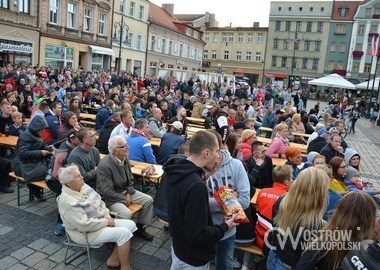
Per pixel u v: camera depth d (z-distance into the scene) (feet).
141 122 23.26
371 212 7.72
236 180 11.32
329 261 7.74
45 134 24.38
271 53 211.20
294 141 37.06
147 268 14.30
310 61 201.87
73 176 13.29
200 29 193.36
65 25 92.12
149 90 55.42
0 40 73.46
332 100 94.53
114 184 15.96
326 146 23.40
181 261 8.55
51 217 18.20
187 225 8.00
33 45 82.38
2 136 25.13
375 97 125.08
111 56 112.68
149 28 137.69
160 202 12.92
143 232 16.69
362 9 185.26
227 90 83.10
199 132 8.73
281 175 12.91
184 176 8.19
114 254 13.97
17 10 76.74
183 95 55.52
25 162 18.66
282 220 8.96
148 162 20.97
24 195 20.86
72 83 54.80
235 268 14.28
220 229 8.52
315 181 8.60
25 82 47.16
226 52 226.99
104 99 48.19
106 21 109.81
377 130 77.00
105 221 13.52
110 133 24.80
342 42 192.85
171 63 160.86
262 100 84.53
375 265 5.85
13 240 15.62
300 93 96.58
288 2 203.00
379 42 84.74
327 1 194.49
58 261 14.28
